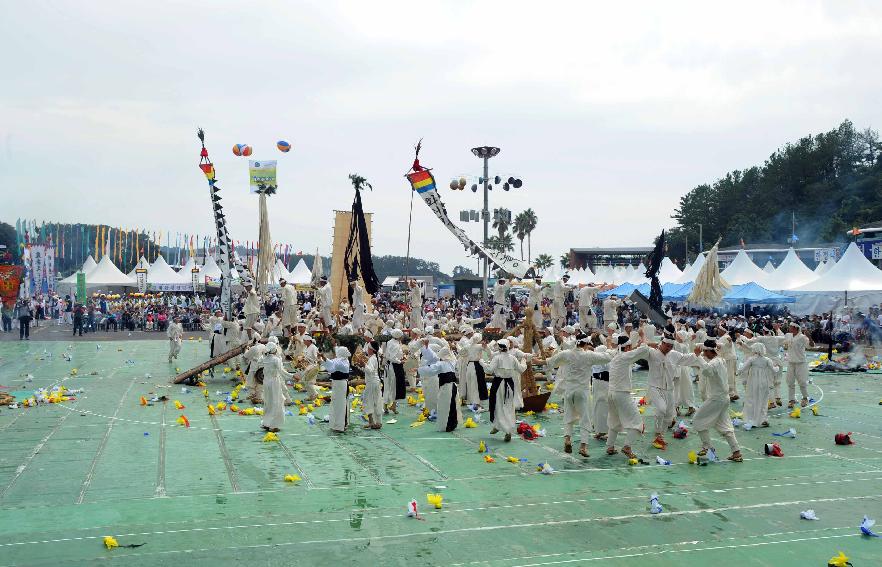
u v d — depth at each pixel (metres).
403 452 12.63
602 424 13.58
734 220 95.00
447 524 8.77
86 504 9.47
